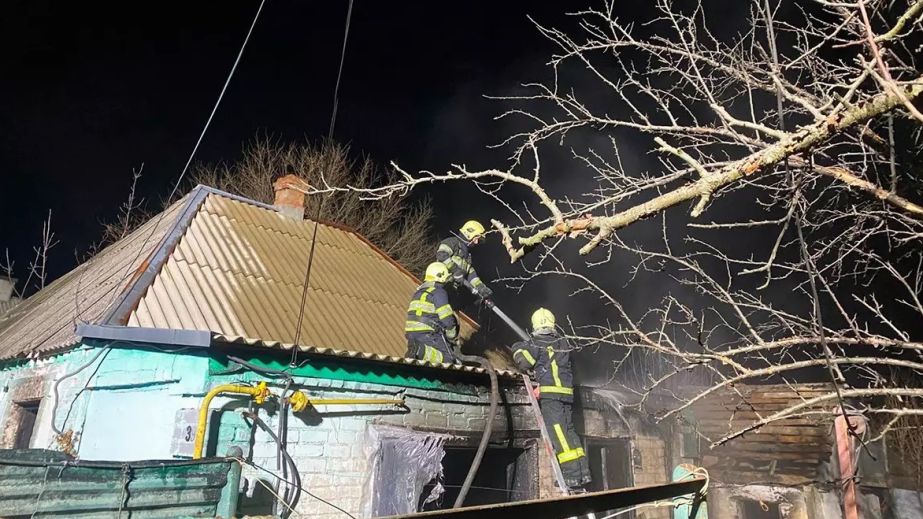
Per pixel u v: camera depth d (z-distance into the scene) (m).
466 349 7.96
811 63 3.35
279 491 5.00
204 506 3.54
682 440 9.66
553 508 1.58
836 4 2.52
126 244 8.45
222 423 4.88
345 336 6.22
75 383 5.67
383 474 5.44
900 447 7.81
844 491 3.61
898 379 6.59
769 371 3.14
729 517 9.18
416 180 3.02
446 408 6.50
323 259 7.81
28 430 6.58
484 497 7.16
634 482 8.88
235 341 4.98
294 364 5.32
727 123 3.16
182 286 5.79
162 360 5.07
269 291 6.38
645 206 2.09
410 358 6.02
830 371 2.40
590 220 2.17
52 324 6.75
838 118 1.97
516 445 7.19
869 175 3.59
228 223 7.49
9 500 2.83
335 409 5.58
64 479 3.01
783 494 8.76
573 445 6.19
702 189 2.04
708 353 3.55
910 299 6.68
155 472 3.34
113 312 5.15
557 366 6.44
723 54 3.50
